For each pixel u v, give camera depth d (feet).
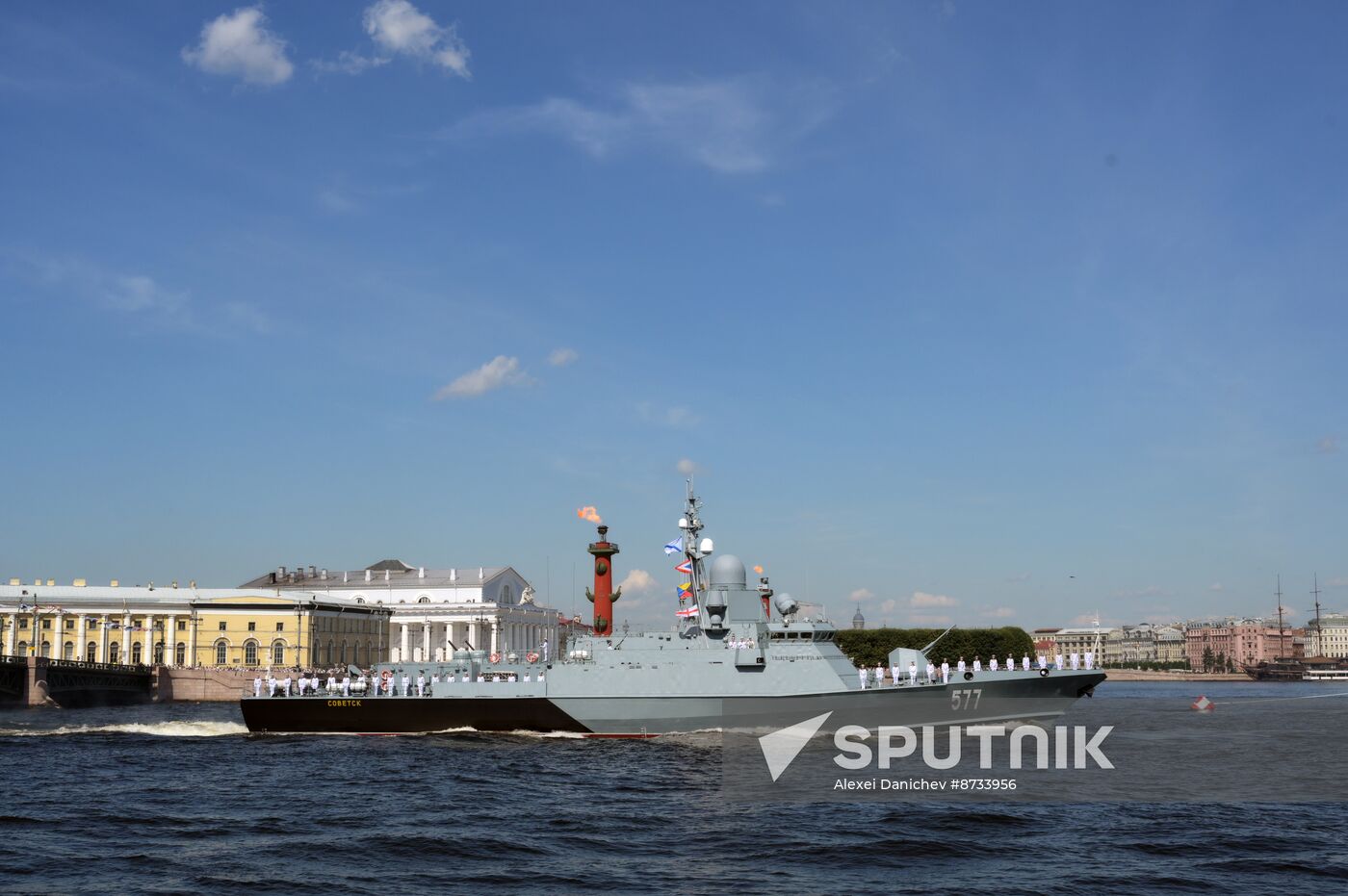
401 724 225.97
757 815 140.56
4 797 154.40
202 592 561.43
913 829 131.95
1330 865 115.03
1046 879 109.29
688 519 228.84
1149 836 128.57
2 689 396.78
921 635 431.02
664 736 215.72
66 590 545.03
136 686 483.10
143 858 115.85
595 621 240.94
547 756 194.70
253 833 129.08
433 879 108.27
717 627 219.20
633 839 126.41
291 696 237.86
